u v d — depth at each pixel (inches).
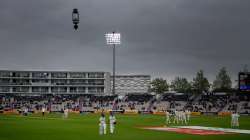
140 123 3002.0
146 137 1836.9
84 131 2191.2
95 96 6619.1
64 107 5920.3
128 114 4921.3
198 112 5004.9
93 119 3599.9
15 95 6983.3
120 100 6254.9
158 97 6230.3
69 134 2000.5
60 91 7632.9
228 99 5654.5
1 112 5059.1
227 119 3690.9
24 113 4522.6
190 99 5954.7
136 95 6392.7
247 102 5428.2
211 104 5570.9
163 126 2645.2
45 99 6432.1
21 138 1795.0
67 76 7657.5
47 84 7549.2
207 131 2222.0
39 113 5098.4
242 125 2812.5
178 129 2365.9
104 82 7780.5
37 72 7504.9
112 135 1942.7
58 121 3250.5
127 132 2118.6
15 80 7406.5
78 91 7711.6
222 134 2028.8
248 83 4259.4
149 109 5762.8
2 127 2532.0
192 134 2018.9
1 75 7308.1
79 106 5969.5
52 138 1790.1
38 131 2201.0
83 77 7716.5
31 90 7485.2
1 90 7337.6
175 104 5807.1
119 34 5251.0
